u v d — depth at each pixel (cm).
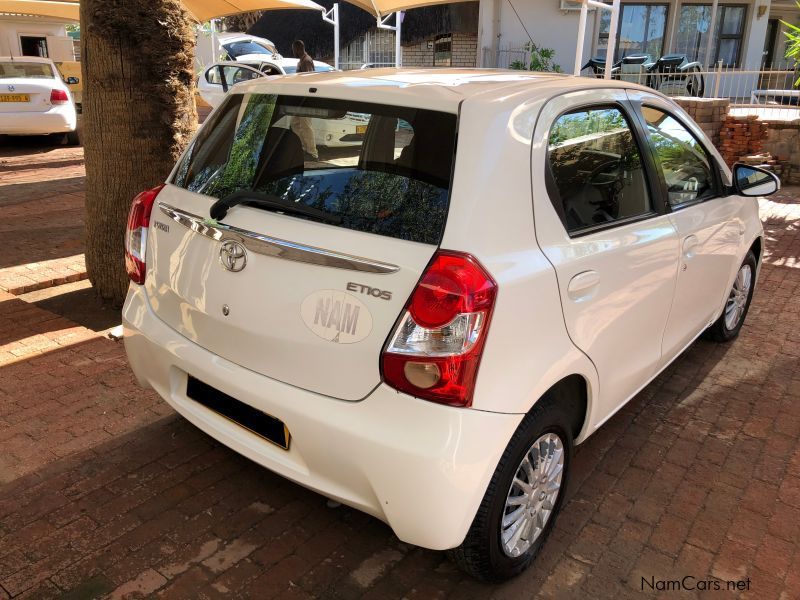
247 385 252
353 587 264
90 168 504
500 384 227
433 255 220
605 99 309
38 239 715
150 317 298
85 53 476
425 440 217
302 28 2020
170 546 279
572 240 265
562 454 281
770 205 985
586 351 273
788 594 269
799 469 352
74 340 458
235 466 332
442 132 237
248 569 270
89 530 285
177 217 279
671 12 1745
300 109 270
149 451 340
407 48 1955
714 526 307
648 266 315
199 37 1928
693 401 420
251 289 248
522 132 249
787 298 606
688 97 1279
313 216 241
